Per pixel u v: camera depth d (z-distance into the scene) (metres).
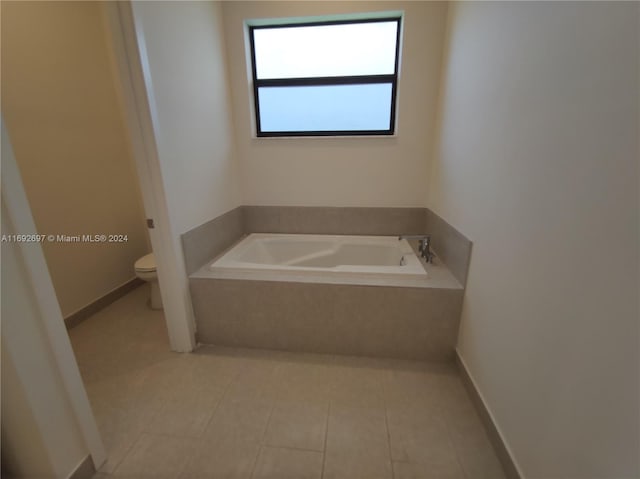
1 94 1.71
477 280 1.46
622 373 0.66
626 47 0.66
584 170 0.78
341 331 1.80
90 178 2.28
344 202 2.48
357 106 2.33
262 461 1.19
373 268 1.84
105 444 1.26
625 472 0.66
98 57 2.29
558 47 0.88
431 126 2.21
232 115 2.32
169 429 1.33
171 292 1.75
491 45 1.32
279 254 2.48
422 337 1.75
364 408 1.44
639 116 0.62
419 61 2.08
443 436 1.29
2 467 1.03
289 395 1.52
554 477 0.89
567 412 0.84
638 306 0.63
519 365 1.08
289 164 2.43
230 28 2.15
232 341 1.92
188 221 1.79
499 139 1.24
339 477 1.13
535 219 1.00
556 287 0.89
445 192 1.96
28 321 0.91
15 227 0.86
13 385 0.90
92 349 1.90
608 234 0.70
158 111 1.49
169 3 1.55
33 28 1.84
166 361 1.78
